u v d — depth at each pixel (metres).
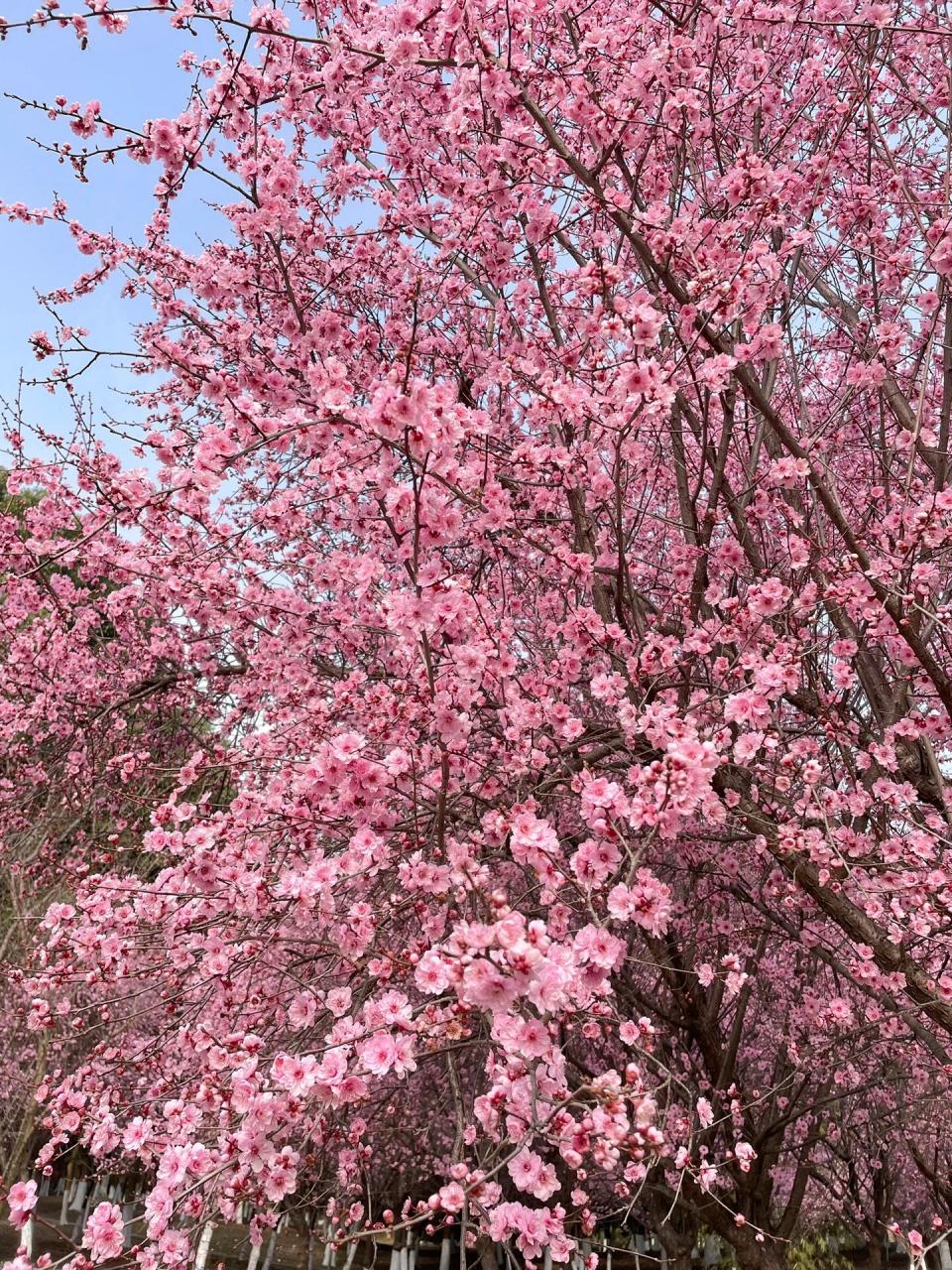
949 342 4.20
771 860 5.50
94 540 4.66
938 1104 7.53
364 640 4.57
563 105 3.73
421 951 2.89
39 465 5.70
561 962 1.95
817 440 3.89
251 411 2.94
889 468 4.64
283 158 4.51
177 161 3.89
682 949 6.55
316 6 4.37
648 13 4.57
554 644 4.94
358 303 5.32
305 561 5.44
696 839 5.19
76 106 3.67
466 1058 6.54
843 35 4.44
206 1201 2.36
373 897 3.99
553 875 2.33
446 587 2.90
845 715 4.61
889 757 3.91
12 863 6.53
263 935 3.32
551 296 5.25
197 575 4.39
